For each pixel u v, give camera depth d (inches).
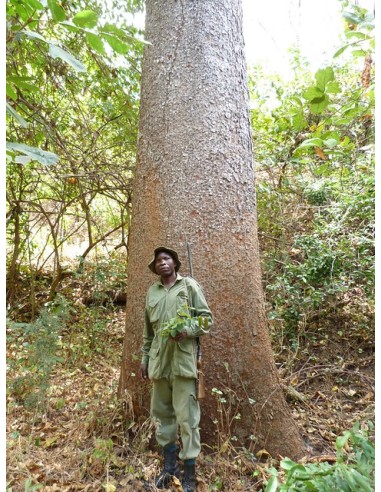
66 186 269.6
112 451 113.0
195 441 102.3
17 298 273.1
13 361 150.2
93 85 215.3
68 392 158.2
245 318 125.0
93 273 254.7
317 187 224.5
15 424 131.9
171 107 129.7
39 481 104.0
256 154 231.8
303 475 74.3
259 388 123.7
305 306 185.5
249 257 129.5
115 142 237.0
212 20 132.2
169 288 107.5
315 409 148.9
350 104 150.5
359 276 192.2
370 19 95.0
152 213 128.9
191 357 102.3
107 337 220.8
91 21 66.4
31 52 172.9
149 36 136.9
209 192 126.0
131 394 127.6
